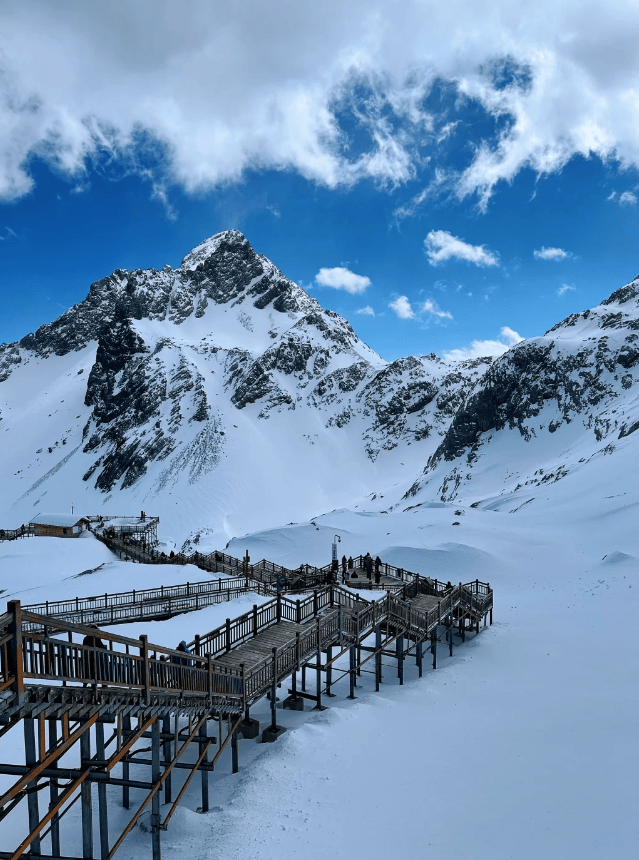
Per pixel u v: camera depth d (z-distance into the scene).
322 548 58.78
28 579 43.62
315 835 11.27
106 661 10.85
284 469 175.12
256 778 14.02
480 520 63.28
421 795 12.47
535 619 32.03
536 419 140.62
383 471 185.50
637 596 32.31
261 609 20.39
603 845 9.08
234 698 15.56
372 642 31.34
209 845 11.55
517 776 12.66
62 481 186.50
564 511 62.72
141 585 38.22
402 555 48.53
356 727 17.34
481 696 20.28
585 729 15.14
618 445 84.56
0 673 8.73
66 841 12.94
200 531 133.62
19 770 9.39
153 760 12.26
